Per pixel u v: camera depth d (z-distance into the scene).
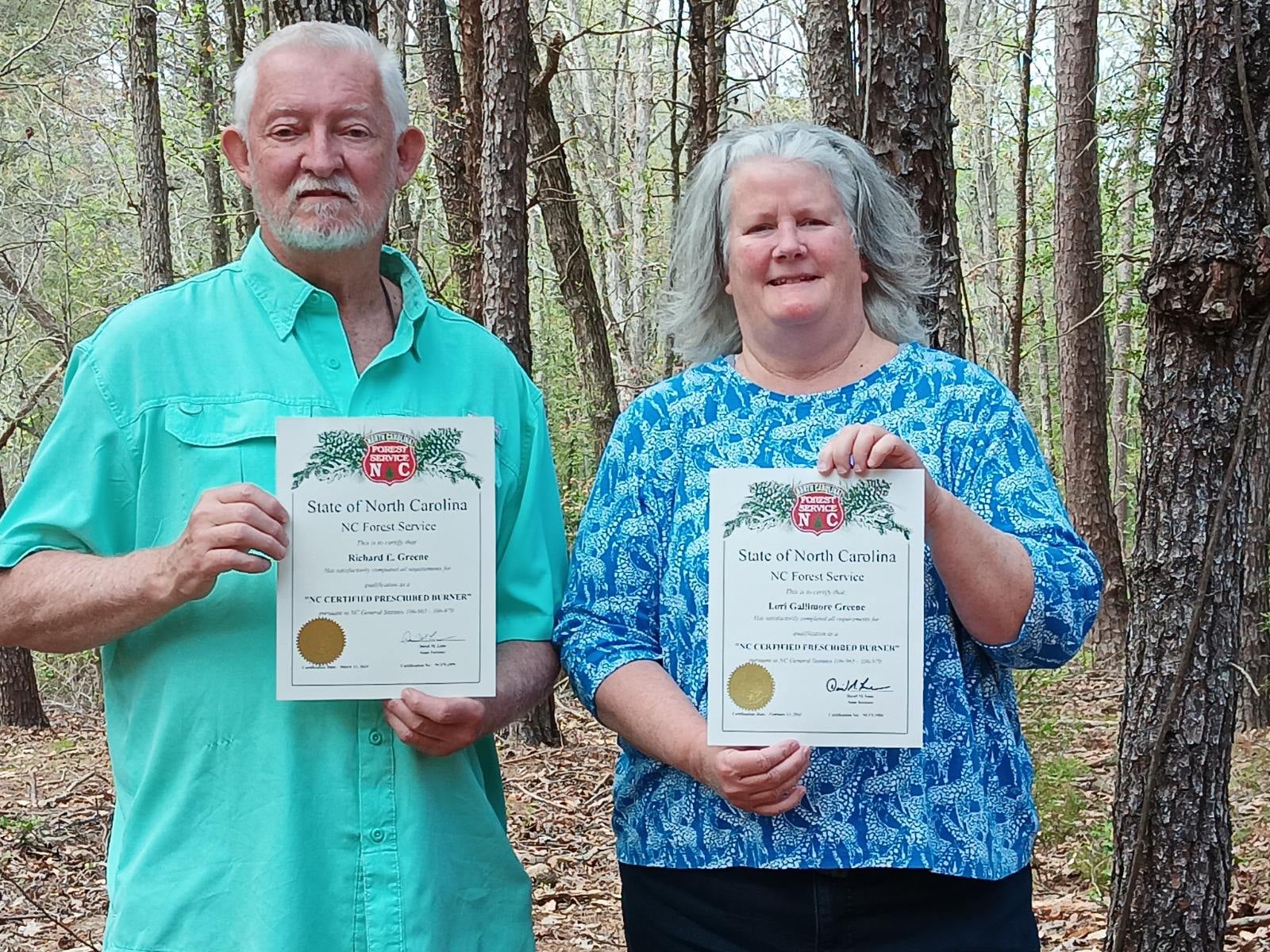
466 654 2.00
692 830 2.07
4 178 17.44
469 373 2.26
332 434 1.97
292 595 1.97
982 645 2.01
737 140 2.18
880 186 2.20
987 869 1.97
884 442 1.88
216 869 2.01
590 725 8.76
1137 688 3.20
